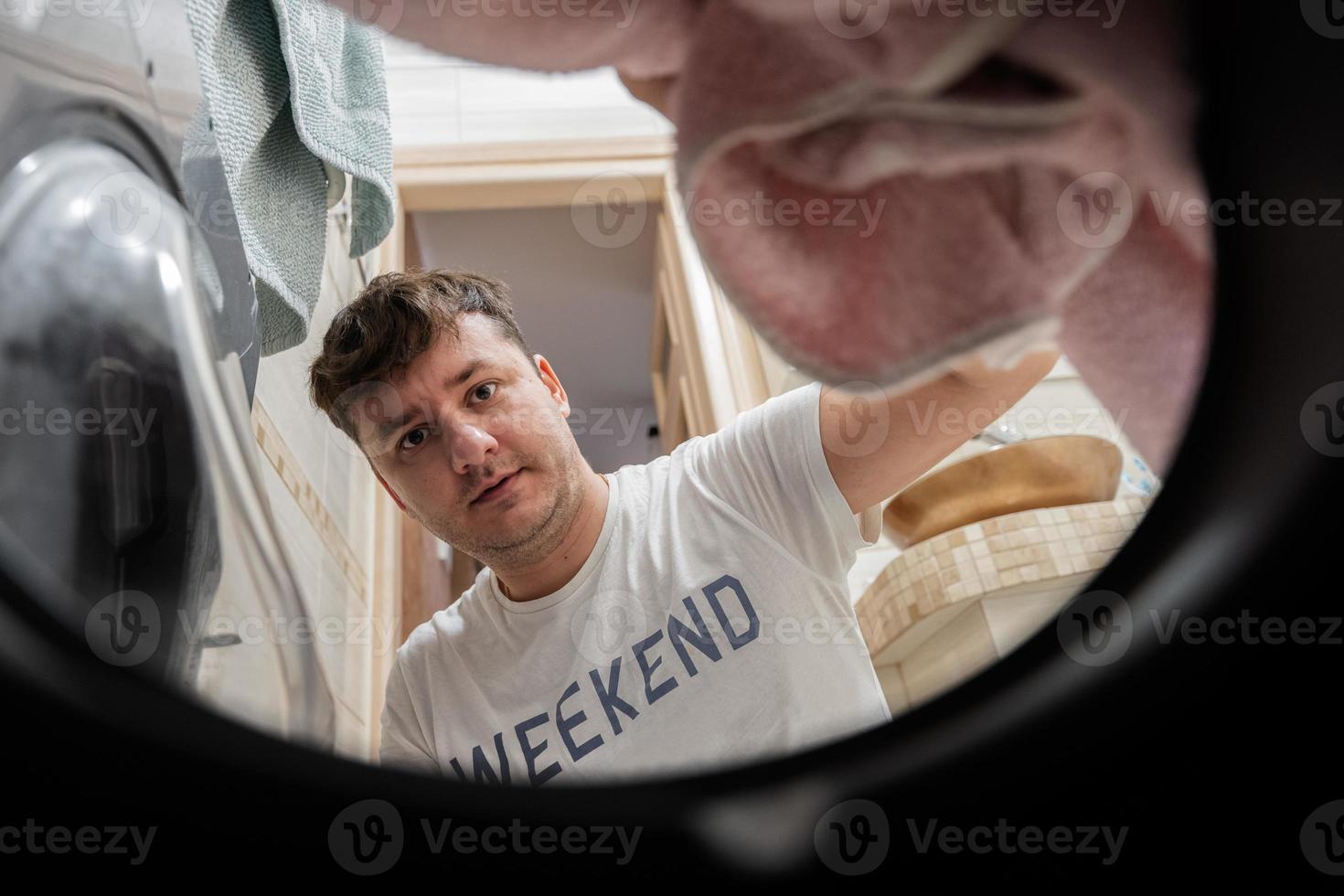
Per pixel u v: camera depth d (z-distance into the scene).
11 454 0.23
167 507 0.27
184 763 0.16
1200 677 0.16
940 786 0.16
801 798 0.16
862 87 0.24
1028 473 0.85
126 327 0.27
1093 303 0.26
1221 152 0.18
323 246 0.69
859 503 0.70
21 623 0.17
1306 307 0.17
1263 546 0.16
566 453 0.72
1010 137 0.24
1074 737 0.16
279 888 0.15
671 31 0.25
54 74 0.29
